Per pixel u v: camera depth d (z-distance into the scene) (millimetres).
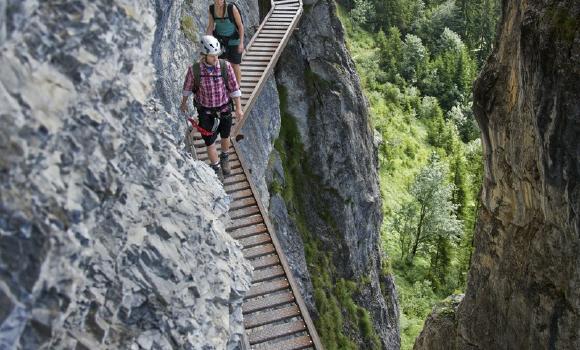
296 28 27250
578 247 13086
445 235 41188
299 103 28406
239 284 7547
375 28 75438
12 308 4035
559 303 14102
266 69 18656
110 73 5289
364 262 31469
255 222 12797
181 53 15578
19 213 4141
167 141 7418
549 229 14336
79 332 4926
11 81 4219
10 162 4129
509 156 16031
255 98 17281
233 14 14109
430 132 58344
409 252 41938
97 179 4988
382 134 53250
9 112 4156
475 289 18812
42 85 4469
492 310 17625
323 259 27516
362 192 31125
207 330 6445
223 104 11562
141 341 5625
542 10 13352
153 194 6375
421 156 54406
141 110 6070
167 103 12953
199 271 6746
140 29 5770
